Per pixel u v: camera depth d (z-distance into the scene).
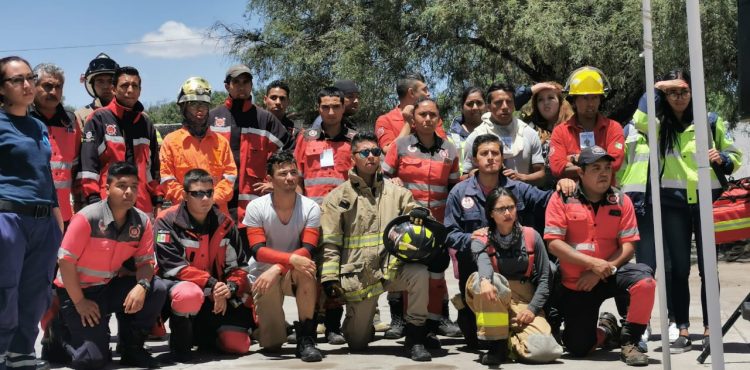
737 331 6.79
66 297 5.63
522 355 5.62
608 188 5.77
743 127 20.19
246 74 7.13
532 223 6.27
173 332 5.85
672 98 6.14
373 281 6.04
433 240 5.82
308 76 19.53
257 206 6.19
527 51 17.48
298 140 7.15
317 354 5.80
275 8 20.23
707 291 3.64
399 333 6.81
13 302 4.81
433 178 6.52
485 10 17.38
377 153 6.04
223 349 6.17
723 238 5.98
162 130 12.87
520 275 5.80
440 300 6.39
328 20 19.95
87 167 6.36
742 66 3.98
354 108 7.63
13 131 4.86
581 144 6.32
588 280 5.62
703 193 3.63
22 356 5.05
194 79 6.73
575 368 5.44
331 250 6.09
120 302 5.73
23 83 4.82
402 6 18.91
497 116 6.67
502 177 6.22
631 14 15.98
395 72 18.86
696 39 3.62
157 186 6.78
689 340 6.11
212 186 6.02
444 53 18.61
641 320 5.57
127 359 5.76
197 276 5.97
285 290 6.10
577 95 6.25
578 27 16.86
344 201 6.11
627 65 16.86
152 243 5.78
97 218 5.53
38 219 4.90
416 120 6.51
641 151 6.41
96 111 6.49
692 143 6.23
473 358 5.85
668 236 6.25
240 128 7.17
